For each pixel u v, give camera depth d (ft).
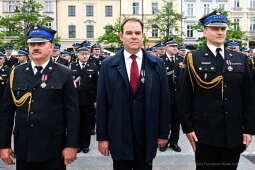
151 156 7.94
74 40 110.22
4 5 104.42
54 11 107.96
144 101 7.93
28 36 8.28
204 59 8.84
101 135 8.11
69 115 8.17
